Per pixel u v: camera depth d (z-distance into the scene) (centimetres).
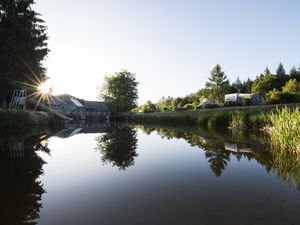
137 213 421
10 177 650
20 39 2711
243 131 2023
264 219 392
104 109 8225
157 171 714
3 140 1443
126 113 7031
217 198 489
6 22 2630
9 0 2638
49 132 2089
